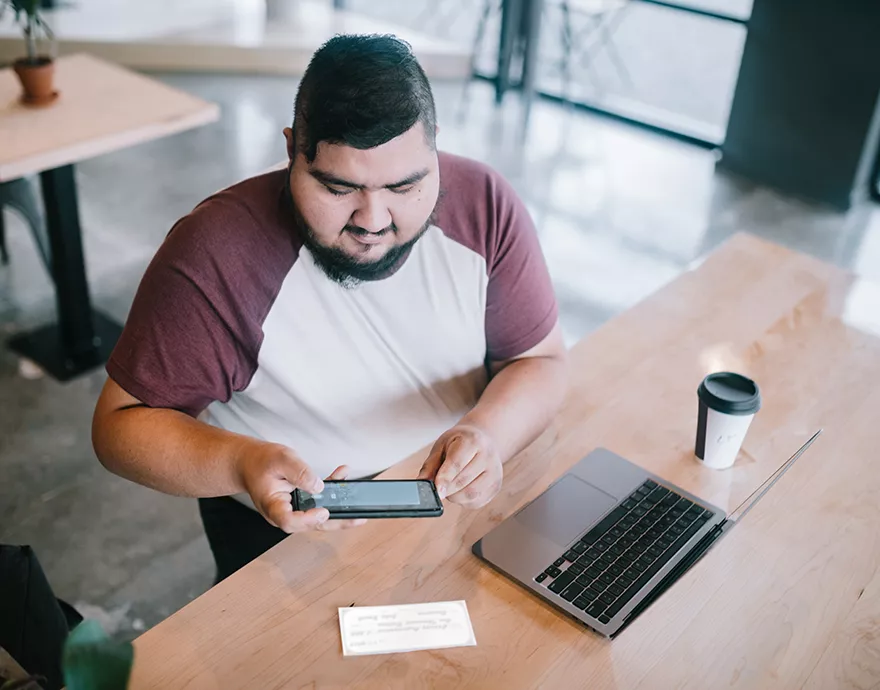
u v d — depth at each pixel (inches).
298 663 42.6
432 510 44.9
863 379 64.8
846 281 76.4
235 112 179.2
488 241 56.0
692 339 67.7
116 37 188.7
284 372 54.7
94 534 90.4
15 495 93.7
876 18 146.3
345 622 44.5
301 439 58.0
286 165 55.0
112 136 90.7
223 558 62.4
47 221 104.2
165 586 85.7
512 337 58.9
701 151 179.3
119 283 127.6
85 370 111.0
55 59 105.7
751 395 54.1
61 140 89.0
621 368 64.2
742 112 166.9
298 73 197.6
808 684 43.4
